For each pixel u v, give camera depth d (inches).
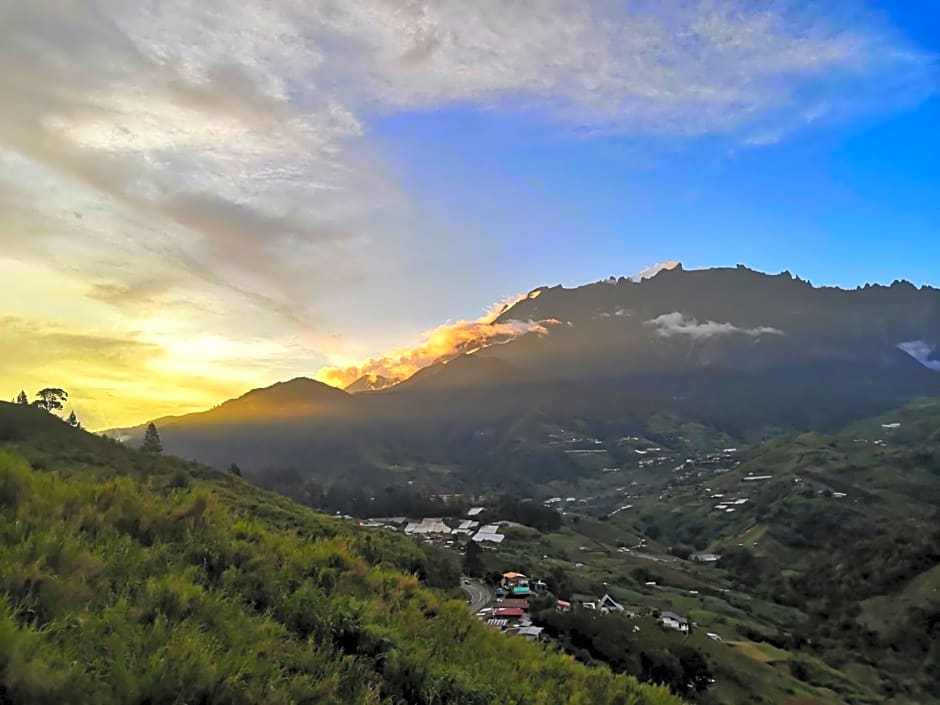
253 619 278.1
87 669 195.0
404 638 327.6
